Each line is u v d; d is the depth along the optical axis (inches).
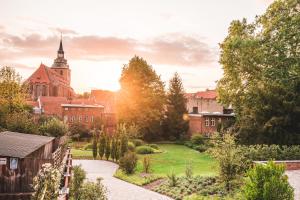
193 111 3186.5
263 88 1608.0
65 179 732.7
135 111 2797.7
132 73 2847.0
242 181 917.2
